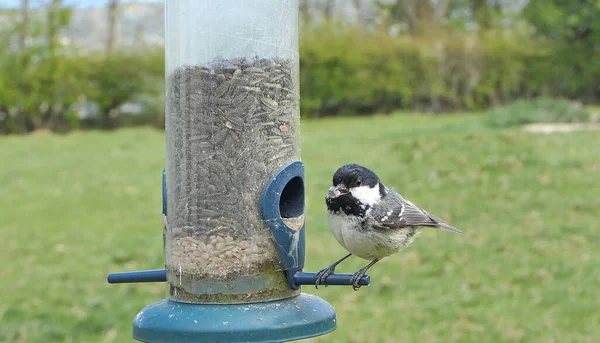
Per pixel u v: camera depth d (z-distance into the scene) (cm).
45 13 2611
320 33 2820
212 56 398
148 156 1842
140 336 377
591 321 742
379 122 2498
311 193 1297
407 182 1329
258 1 402
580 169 1344
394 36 2925
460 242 998
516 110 2011
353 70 2753
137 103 2680
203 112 398
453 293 831
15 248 1056
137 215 1238
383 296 834
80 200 1357
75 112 2667
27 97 2594
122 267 962
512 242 992
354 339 712
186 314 375
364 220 427
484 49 2780
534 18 3102
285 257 395
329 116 2814
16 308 805
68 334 739
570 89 2988
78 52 2672
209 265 389
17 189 1477
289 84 412
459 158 1466
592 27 2962
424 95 2794
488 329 729
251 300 389
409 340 708
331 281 393
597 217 1083
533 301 801
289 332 368
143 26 2969
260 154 398
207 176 396
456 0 3497
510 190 1234
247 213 392
